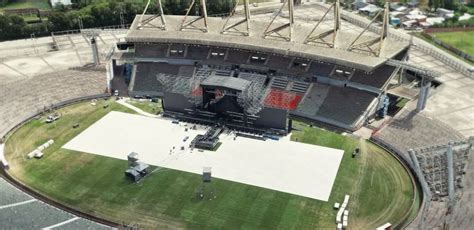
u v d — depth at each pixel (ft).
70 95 402.72
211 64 428.15
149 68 431.02
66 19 573.74
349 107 369.91
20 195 273.13
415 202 272.92
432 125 338.34
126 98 409.08
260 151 327.06
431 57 480.23
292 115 379.14
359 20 615.98
